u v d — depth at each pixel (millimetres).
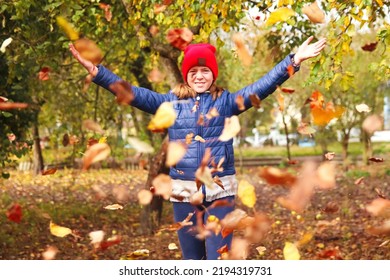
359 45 15977
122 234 9633
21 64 6578
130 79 11195
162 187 2867
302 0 4332
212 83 4246
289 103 18062
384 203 2686
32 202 13133
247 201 2768
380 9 4551
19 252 7961
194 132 4125
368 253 7059
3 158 7980
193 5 5234
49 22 6164
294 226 9586
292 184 2145
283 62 3920
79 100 11211
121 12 7887
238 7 5168
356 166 20281
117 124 13539
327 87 4172
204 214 4203
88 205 12938
